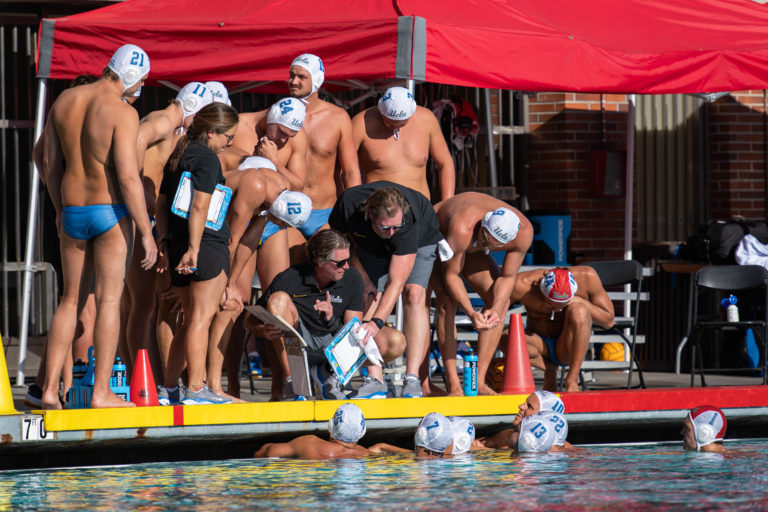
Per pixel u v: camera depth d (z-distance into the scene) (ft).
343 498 59.62
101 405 73.41
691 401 88.33
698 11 126.31
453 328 90.27
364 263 86.07
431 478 66.80
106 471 71.05
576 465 72.95
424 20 96.32
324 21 98.12
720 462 74.59
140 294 84.79
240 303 83.56
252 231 84.07
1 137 131.64
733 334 136.98
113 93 73.15
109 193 72.79
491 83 100.94
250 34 99.35
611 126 150.10
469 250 88.12
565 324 91.91
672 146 155.02
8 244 133.69
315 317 82.79
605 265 108.27
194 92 82.43
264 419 77.20
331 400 79.77
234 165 88.12
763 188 156.46
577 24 114.42
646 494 60.90
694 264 133.18
